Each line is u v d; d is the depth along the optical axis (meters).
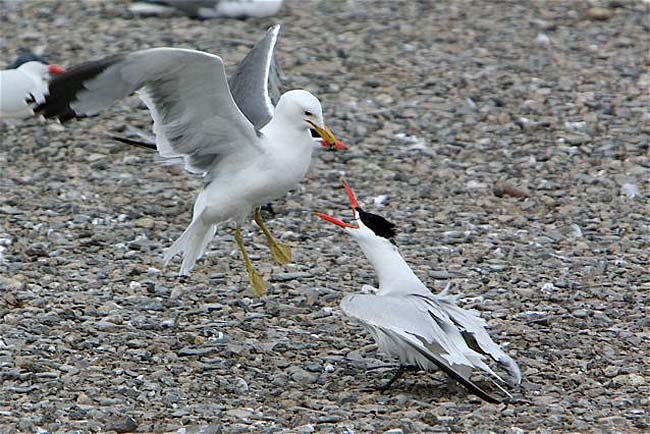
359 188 16.19
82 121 18.50
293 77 20.19
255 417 9.89
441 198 15.88
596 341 11.67
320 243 14.41
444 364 9.77
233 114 11.32
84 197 15.73
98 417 9.79
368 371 11.04
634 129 18.11
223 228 14.82
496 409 10.02
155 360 11.13
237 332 11.86
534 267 13.68
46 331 11.67
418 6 24.73
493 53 21.64
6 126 18.39
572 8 24.44
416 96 19.45
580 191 16.05
